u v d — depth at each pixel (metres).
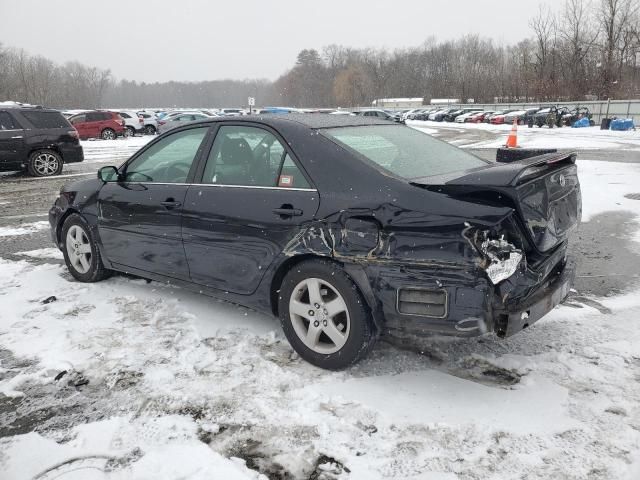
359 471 2.44
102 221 4.66
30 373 3.38
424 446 2.60
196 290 4.07
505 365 3.34
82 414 2.93
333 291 3.22
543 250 3.02
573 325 3.91
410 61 109.38
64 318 4.22
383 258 2.95
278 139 3.55
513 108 56.41
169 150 4.23
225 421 2.83
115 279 5.13
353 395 3.04
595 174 11.21
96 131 29.11
